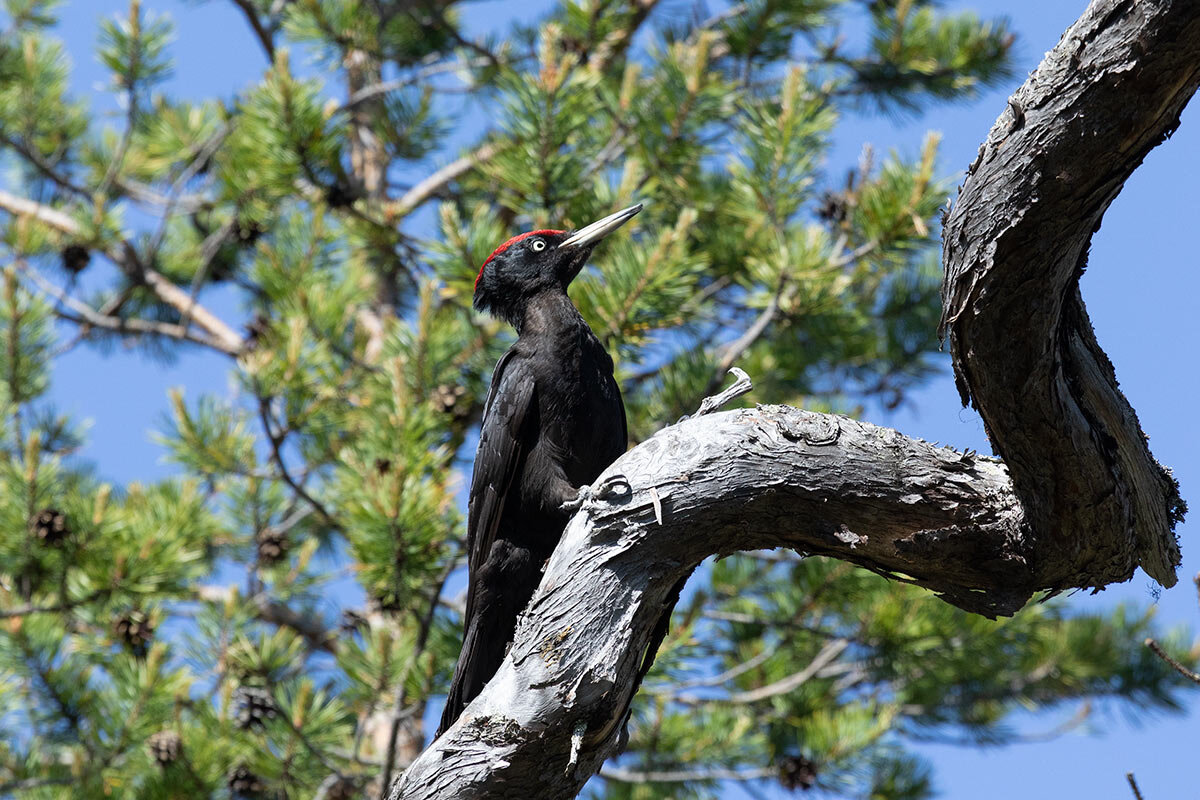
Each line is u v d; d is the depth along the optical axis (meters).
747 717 13.52
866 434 4.95
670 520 4.82
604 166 12.66
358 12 15.70
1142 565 4.91
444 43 17.62
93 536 11.36
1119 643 16.59
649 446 5.01
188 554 11.66
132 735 10.70
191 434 11.76
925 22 15.45
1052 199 4.03
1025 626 13.55
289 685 11.29
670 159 12.12
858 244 12.30
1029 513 4.73
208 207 17.75
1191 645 16.50
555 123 10.83
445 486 10.19
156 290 18.00
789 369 14.62
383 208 13.34
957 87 15.85
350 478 10.16
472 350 12.21
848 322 14.00
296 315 12.63
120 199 18.16
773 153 11.47
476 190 16.08
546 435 7.07
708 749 13.30
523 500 7.03
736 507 4.86
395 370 10.16
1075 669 16.02
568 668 4.66
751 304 11.76
